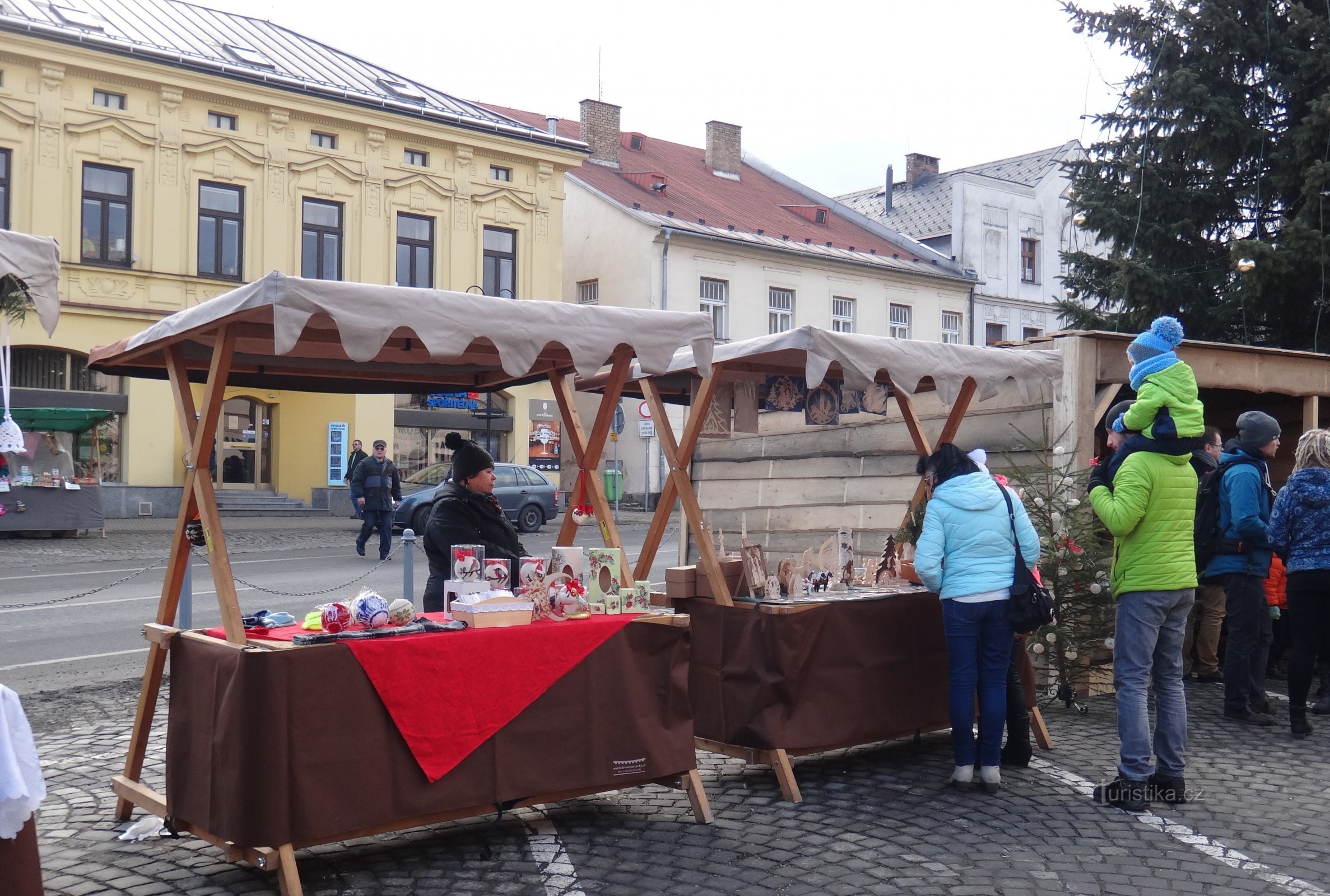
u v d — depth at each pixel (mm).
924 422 9469
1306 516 7027
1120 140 17219
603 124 36094
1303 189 15234
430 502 21031
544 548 20016
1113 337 8367
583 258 33344
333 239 26281
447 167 27828
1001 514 5859
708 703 5996
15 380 22719
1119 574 5695
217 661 4477
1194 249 16891
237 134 24844
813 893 4410
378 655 4512
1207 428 8156
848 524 10125
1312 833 5195
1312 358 9945
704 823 5301
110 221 23453
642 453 33406
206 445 4766
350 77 28062
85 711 7645
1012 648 6223
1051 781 6062
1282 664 9766
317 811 4340
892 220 42875
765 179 42312
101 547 18484
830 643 5934
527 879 4539
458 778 4730
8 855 3295
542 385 30297
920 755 6590
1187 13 16531
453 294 4664
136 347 5176
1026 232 41500
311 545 19922
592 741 5121
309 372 6137
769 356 6566
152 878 4520
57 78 22453
